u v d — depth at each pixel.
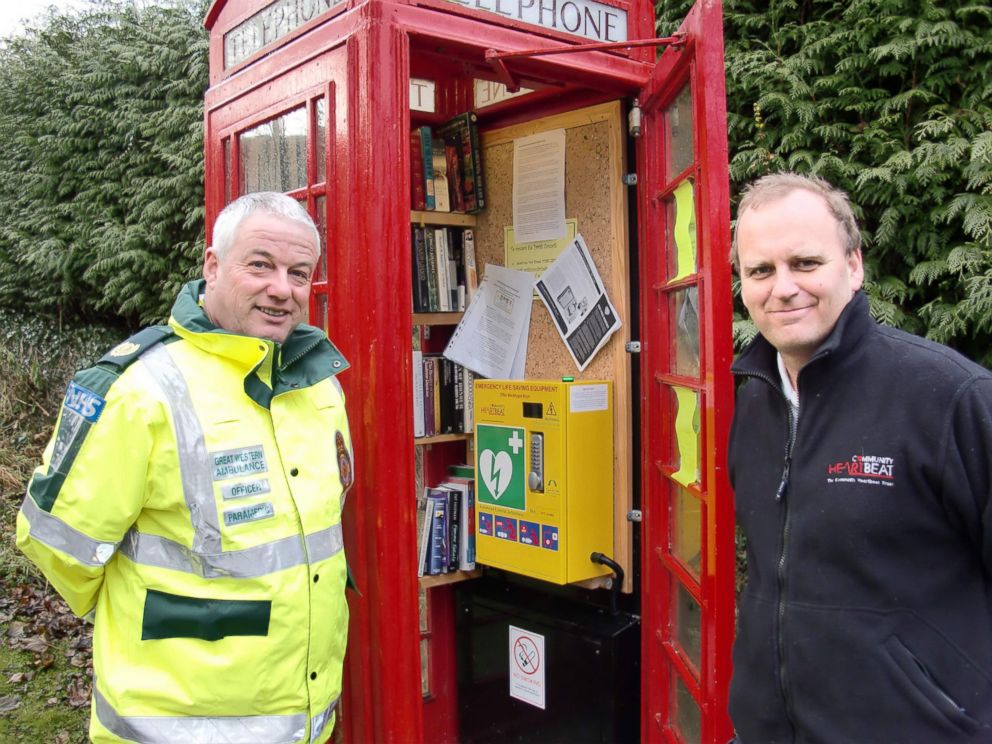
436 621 2.87
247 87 2.41
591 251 2.52
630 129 2.38
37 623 3.85
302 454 1.61
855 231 1.37
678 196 2.11
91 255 6.41
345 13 2.02
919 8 3.31
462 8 2.04
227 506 1.48
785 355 1.39
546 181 2.62
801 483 1.33
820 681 1.29
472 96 2.85
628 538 2.45
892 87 3.49
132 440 1.42
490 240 2.80
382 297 1.95
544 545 2.40
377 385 1.95
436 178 2.74
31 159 6.88
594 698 2.39
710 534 1.80
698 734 2.06
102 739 1.49
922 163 3.13
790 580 1.34
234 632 1.46
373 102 1.93
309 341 1.67
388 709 1.96
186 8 6.34
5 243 6.91
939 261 3.20
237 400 1.54
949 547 1.24
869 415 1.27
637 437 2.46
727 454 1.61
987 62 3.22
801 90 3.41
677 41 1.93
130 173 6.12
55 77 6.74
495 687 2.68
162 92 6.14
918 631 1.24
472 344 2.77
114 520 1.43
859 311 1.32
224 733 1.47
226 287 1.57
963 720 1.21
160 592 1.46
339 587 1.64
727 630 1.80
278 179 2.29
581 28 2.22
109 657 1.49
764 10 3.78
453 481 2.81
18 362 6.40
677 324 2.19
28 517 1.47
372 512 1.97
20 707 3.25
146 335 1.54
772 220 1.33
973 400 1.18
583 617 2.48
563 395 2.35
